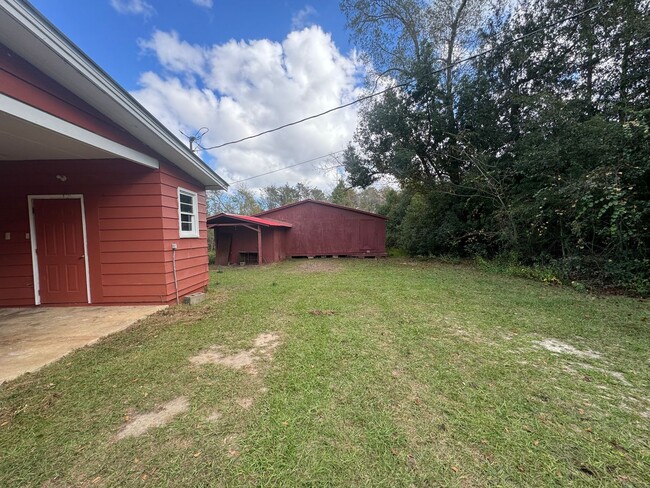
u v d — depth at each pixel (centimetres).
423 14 1106
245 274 880
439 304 471
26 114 245
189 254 556
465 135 1012
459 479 138
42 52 232
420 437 166
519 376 238
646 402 204
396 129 1134
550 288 597
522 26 906
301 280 731
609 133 591
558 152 697
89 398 208
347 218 1421
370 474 141
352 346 299
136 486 135
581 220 634
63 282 464
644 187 568
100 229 461
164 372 246
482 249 1049
